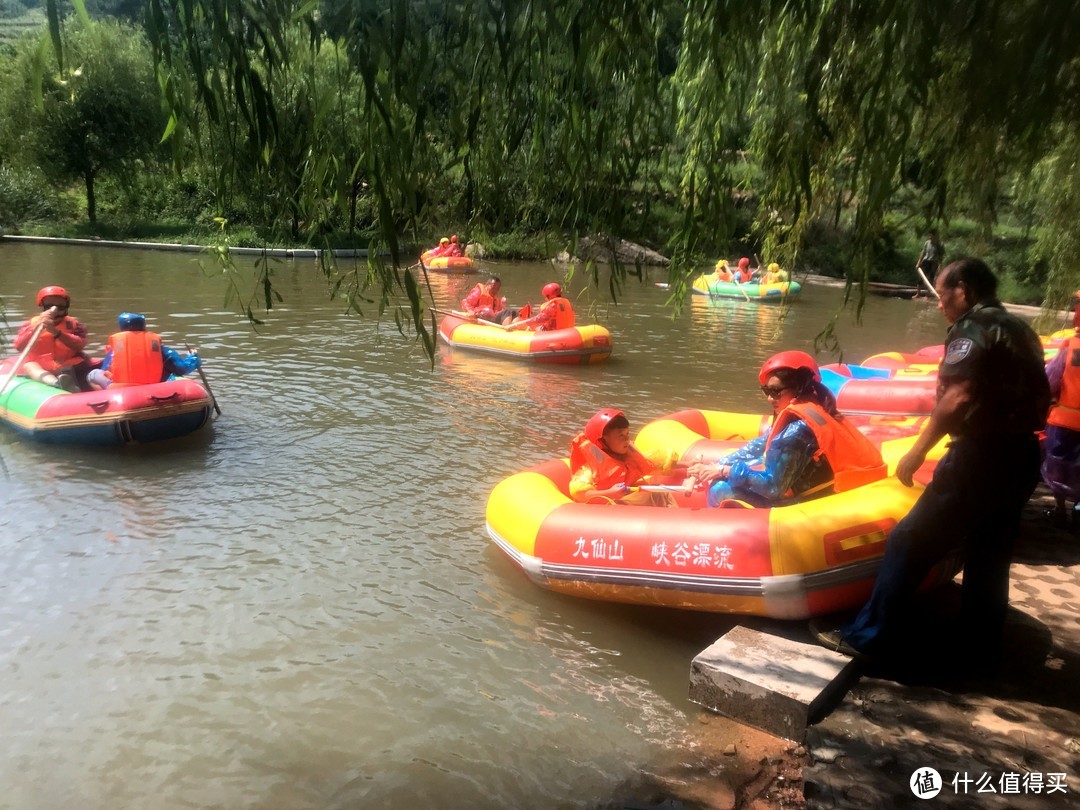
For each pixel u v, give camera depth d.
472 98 1.97
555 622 3.83
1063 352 4.34
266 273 2.20
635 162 2.19
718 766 2.78
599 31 1.86
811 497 3.69
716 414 5.80
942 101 2.03
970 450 2.79
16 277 15.77
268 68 1.87
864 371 7.56
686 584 3.58
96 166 24.62
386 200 1.77
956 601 3.65
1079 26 1.60
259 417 7.11
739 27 1.87
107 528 4.79
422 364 9.41
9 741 3.00
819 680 2.97
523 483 4.36
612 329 12.41
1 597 3.99
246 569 4.31
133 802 2.71
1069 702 2.91
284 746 2.97
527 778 2.79
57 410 6.24
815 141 2.19
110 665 3.46
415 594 4.08
